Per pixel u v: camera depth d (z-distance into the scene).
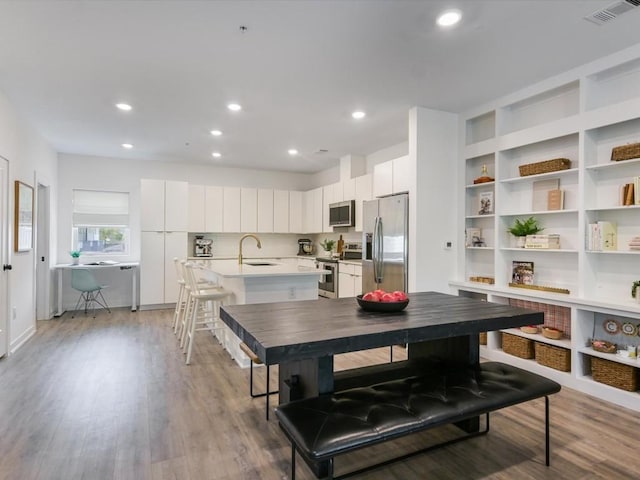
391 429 1.58
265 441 2.24
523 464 2.02
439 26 2.46
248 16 2.34
